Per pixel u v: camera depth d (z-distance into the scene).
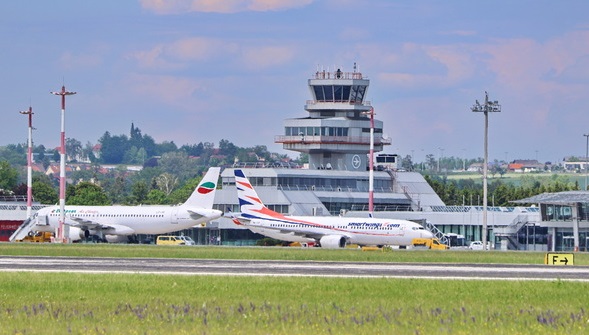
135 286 179.12
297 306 150.12
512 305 155.75
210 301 156.75
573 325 132.12
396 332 124.44
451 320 135.88
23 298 160.62
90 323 130.88
